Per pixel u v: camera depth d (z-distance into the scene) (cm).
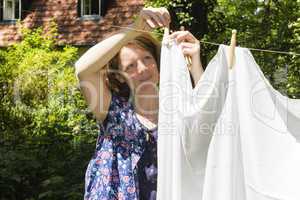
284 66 1028
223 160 274
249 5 1093
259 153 278
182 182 274
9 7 1823
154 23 276
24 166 603
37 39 1373
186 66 277
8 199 585
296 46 977
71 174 610
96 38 1662
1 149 652
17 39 1766
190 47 286
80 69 274
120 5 1717
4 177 582
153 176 274
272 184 276
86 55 274
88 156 654
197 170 277
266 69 1023
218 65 278
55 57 1247
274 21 1059
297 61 970
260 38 1053
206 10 1055
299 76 981
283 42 1029
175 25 1049
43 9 1792
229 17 1109
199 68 287
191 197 277
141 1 1714
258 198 275
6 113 903
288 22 1037
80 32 1692
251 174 277
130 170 273
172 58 278
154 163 276
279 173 277
